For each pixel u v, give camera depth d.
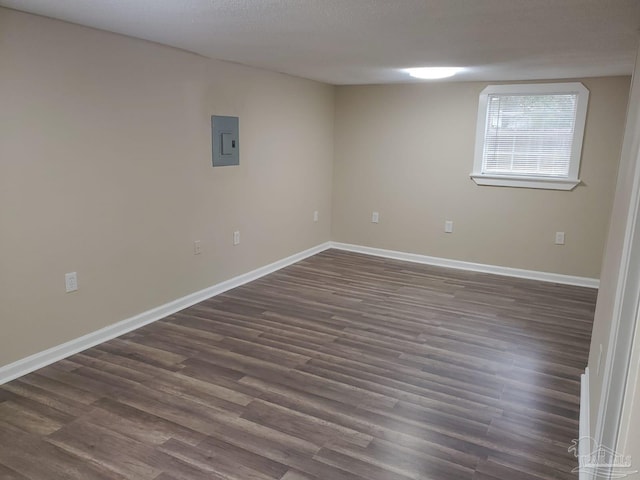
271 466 2.06
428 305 4.07
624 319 1.15
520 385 2.78
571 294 4.44
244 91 4.27
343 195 5.85
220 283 4.31
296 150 5.13
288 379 2.80
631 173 1.73
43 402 2.51
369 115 5.50
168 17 2.54
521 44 3.02
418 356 3.12
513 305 4.11
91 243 3.10
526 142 4.82
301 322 3.66
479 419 2.44
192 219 3.91
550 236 4.81
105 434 2.26
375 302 4.12
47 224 2.82
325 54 3.53
